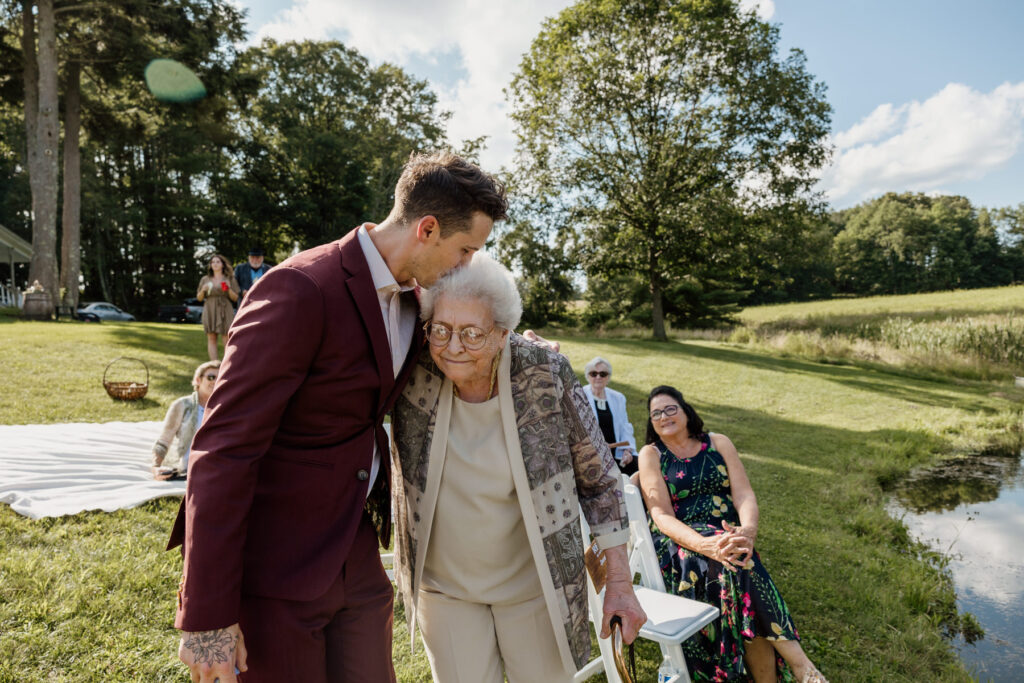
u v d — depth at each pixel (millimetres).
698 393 11742
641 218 23203
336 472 1349
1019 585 4359
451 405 1623
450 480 1636
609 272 24828
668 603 2525
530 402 1598
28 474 4195
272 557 1306
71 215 20594
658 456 3121
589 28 23203
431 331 1479
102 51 19594
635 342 20781
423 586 1727
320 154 32000
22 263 34562
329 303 1274
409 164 1446
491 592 1672
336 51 34625
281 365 1206
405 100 35812
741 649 2576
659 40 22297
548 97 23812
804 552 4496
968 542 5266
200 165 31438
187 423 4539
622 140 23656
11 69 19828
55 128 18406
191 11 19641
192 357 10195
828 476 6867
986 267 76688
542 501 1607
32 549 3121
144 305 33312
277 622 1301
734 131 22125
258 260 8898
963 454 8578
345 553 1355
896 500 6504
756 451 7832
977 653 3451
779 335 23047
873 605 3756
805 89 22156
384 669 1482
